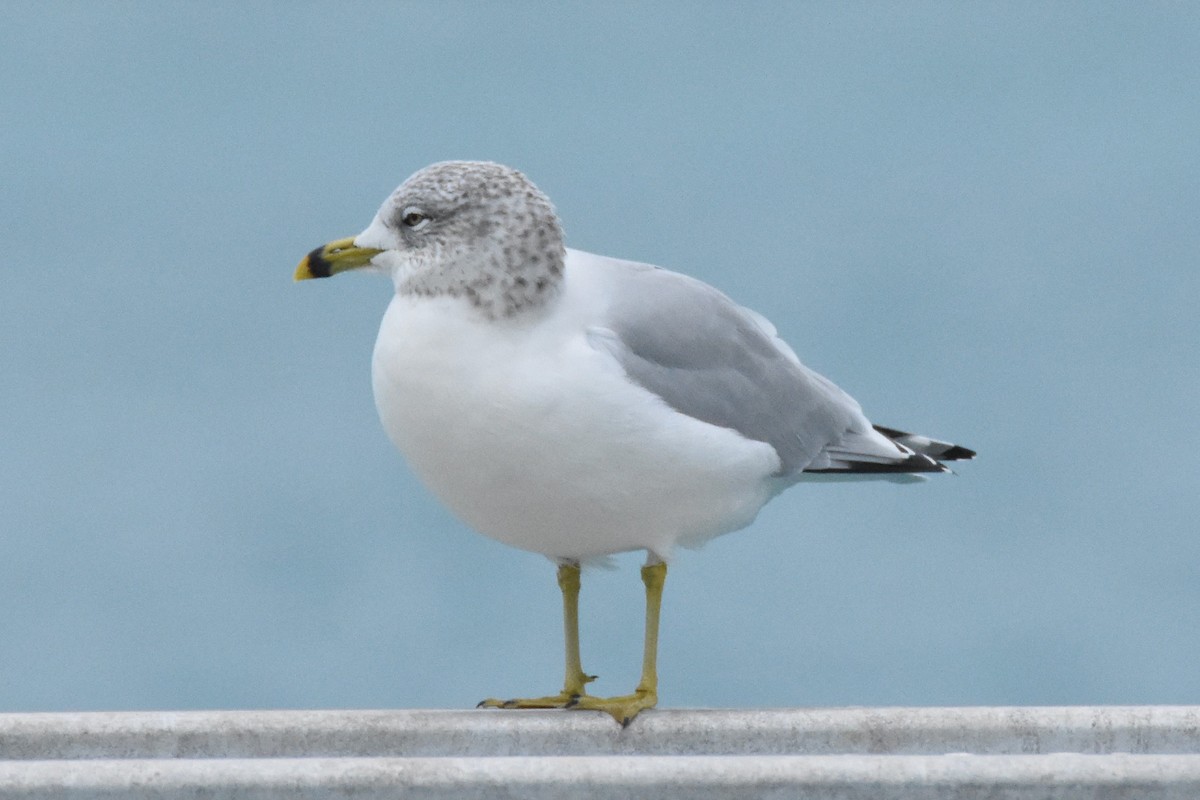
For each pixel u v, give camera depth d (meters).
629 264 11.12
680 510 10.47
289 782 8.44
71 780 8.39
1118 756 8.55
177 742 9.84
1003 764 8.51
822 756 8.65
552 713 10.20
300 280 10.54
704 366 10.79
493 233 9.98
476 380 9.91
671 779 8.49
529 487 10.12
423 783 8.47
